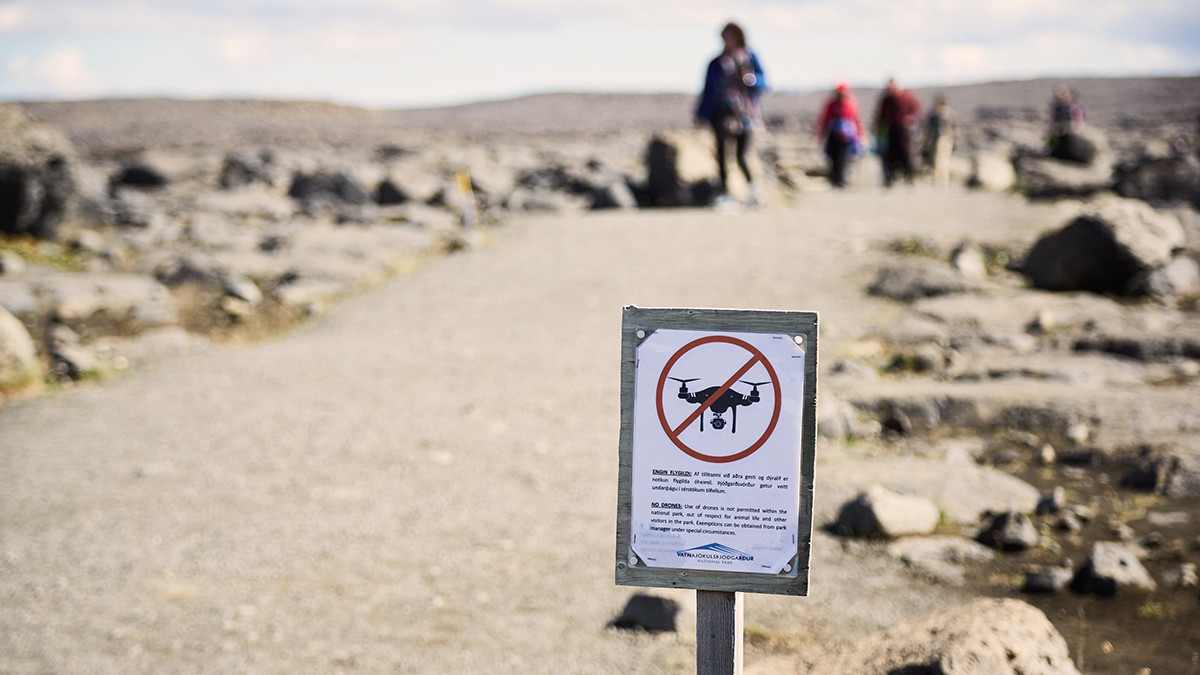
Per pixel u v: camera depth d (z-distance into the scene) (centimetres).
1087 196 1573
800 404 263
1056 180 1639
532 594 480
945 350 817
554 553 522
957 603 446
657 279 1134
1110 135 4125
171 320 1174
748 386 265
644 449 269
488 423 734
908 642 347
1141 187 1476
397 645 438
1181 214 1131
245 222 2098
